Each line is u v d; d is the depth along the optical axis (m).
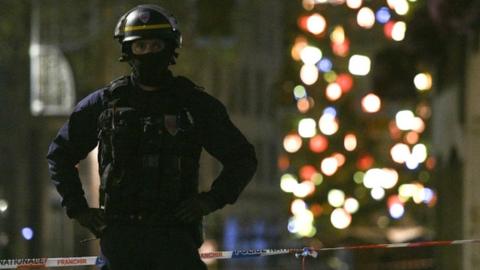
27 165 92.25
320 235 63.41
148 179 16.72
